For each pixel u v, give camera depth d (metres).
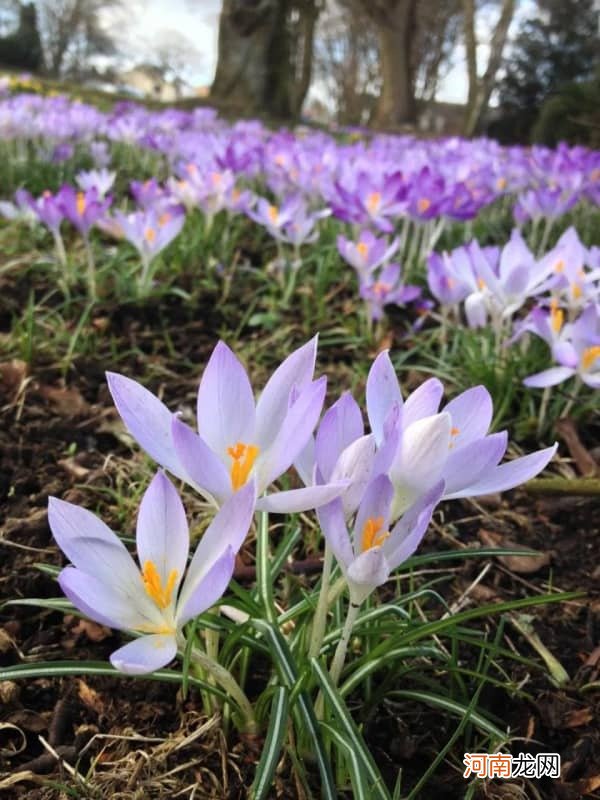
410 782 0.21
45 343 0.46
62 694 0.24
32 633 0.26
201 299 0.57
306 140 1.13
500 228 0.83
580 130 2.17
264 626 0.20
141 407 0.18
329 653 0.22
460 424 0.19
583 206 0.91
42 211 0.53
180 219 0.52
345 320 0.56
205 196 0.63
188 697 0.23
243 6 2.84
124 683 0.24
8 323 0.50
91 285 0.52
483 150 1.14
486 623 0.28
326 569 0.19
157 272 0.60
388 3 3.57
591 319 0.34
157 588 0.16
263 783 0.16
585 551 0.33
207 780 0.21
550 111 2.28
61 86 2.60
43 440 0.38
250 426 0.18
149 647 0.16
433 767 0.19
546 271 0.39
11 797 0.20
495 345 0.43
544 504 0.36
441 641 0.27
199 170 0.64
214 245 0.68
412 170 0.73
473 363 0.43
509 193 0.94
